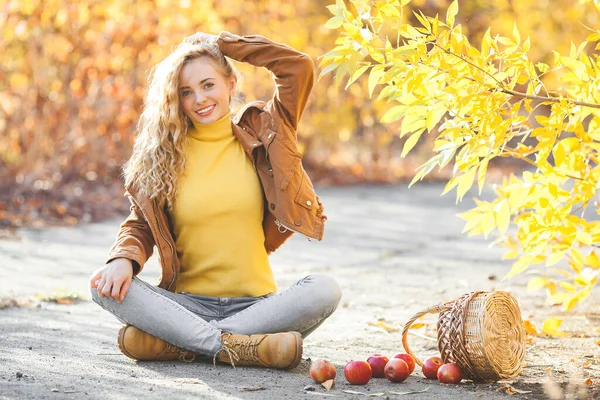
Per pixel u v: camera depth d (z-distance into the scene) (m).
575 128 4.48
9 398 3.95
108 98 17.08
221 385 4.38
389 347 5.65
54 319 6.47
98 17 17.09
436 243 11.82
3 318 6.40
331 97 22.83
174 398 4.07
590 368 4.97
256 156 5.34
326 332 6.19
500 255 10.64
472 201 17.42
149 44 17.45
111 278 4.86
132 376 4.57
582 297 4.69
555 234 4.80
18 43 16.48
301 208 5.25
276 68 5.36
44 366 4.73
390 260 10.34
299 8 21.77
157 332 4.91
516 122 4.64
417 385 4.53
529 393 4.36
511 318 4.68
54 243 11.27
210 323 4.98
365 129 24.38
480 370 4.53
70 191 15.23
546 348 5.55
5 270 9.08
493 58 4.72
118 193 15.80
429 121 4.67
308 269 9.72
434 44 4.62
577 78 4.64
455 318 4.60
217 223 5.17
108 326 6.27
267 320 4.95
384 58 4.77
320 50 21.83
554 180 4.65
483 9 20.91
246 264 5.21
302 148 22.69
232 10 19.84
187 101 5.21
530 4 18.52
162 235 5.14
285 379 4.58
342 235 12.67
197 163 5.24
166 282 5.18
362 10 4.73
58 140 16.56
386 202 17.41
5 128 16.42
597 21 16.36
